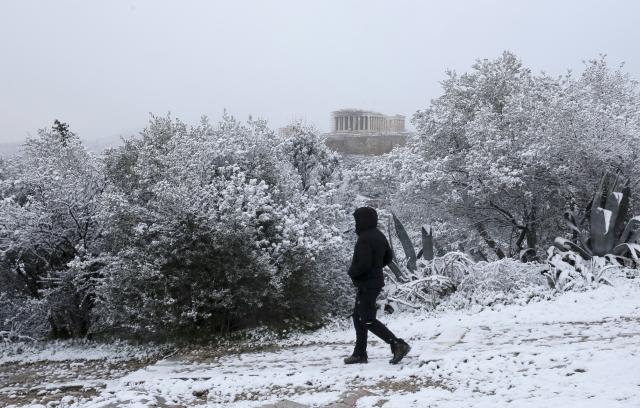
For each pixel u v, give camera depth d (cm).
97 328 1222
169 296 1012
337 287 1232
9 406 652
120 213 1084
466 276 1124
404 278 1216
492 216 1597
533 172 1407
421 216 1734
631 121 1415
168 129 1302
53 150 1397
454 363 630
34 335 1312
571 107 1346
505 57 1714
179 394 636
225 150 1204
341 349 867
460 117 1653
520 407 458
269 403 535
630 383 490
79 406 584
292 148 1622
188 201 1031
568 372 544
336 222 1364
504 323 882
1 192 1379
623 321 807
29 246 1231
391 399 522
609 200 1187
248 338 1055
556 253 1190
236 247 1028
